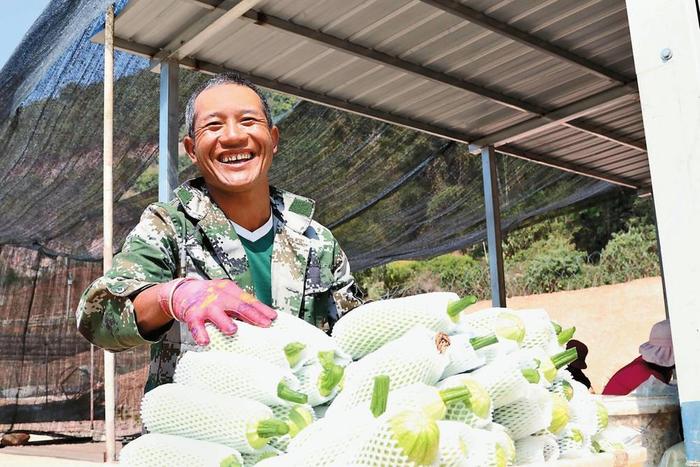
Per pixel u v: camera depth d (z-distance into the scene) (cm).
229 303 123
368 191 747
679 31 216
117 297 142
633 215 2095
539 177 895
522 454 126
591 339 2022
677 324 210
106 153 371
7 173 622
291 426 111
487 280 2334
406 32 467
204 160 173
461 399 106
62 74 474
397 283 2491
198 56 469
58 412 769
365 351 126
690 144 211
